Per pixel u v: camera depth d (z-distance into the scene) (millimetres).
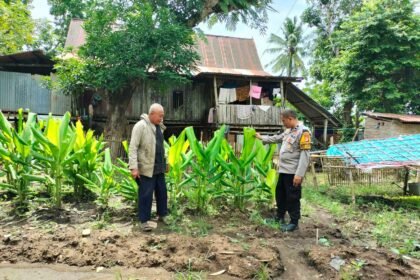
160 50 11219
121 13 11562
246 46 19562
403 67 17328
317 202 6617
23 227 3988
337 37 21203
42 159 4562
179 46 11758
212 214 4797
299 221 4863
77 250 3357
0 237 3625
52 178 4801
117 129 12789
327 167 7812
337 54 23531
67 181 5414
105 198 4852
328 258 3307
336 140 20609
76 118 14164
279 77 14875
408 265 3270
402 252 3568
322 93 25297
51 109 14086
